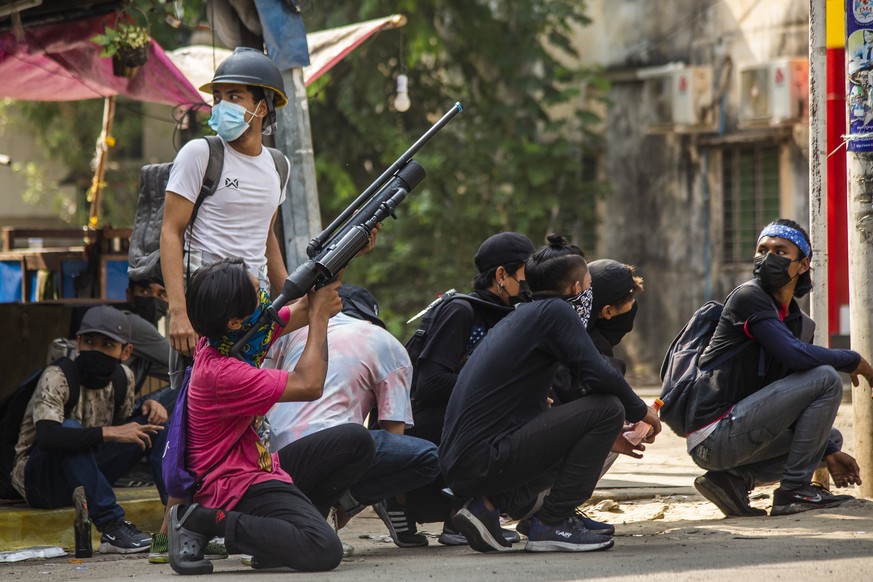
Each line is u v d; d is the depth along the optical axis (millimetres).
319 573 13414
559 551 14852
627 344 51781
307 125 21547
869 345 18656
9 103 62000
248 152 16234
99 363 18594
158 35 37344
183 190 15703
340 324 16125
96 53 26609
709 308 19047
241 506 13617
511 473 14586
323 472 14688
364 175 52469
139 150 66938
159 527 19250
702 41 48781
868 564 13023
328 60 28656
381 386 15961
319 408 15469
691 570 12852
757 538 15602
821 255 19875
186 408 13789
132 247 17125
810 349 17484
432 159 48625
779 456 18484
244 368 13297
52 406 17844
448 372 16547
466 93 51656
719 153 48906
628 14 51062
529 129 51250
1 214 68188
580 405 14531
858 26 18750
